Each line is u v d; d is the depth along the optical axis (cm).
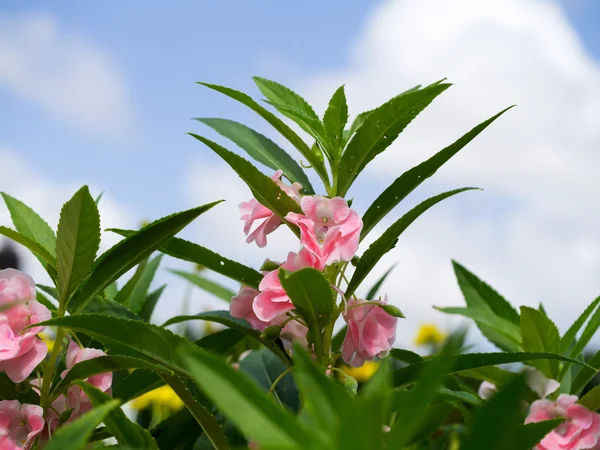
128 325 61
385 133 68
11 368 64
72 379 65
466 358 65
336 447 36
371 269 68
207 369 40
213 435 63
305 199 66
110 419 56
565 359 64
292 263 64
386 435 52
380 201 69
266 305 65
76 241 63
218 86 68
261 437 39
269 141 75
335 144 70
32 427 64
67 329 66
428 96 66
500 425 43
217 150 65
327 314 65
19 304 65
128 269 67
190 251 70
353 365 68
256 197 68
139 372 67
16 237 67
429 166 68
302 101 75
